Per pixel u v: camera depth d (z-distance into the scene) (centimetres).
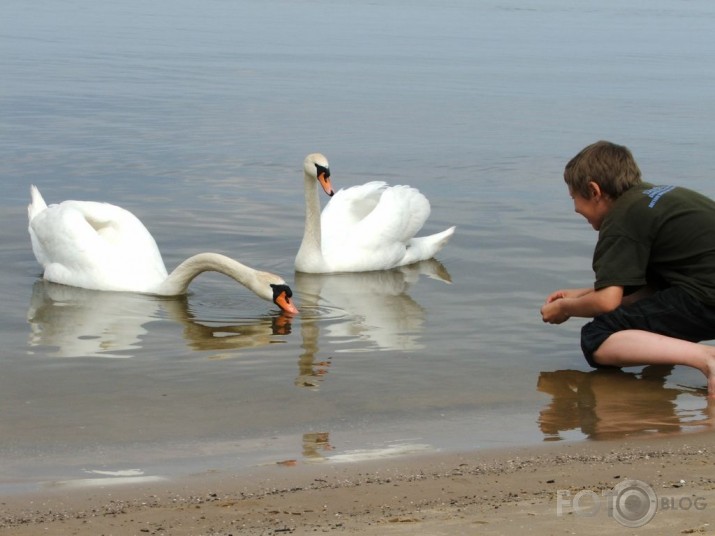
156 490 642
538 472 666
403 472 677
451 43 4225
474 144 2145
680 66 3681
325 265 1334
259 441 757
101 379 906
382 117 2439
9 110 2372
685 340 912
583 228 1521
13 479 670
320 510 595
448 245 1444
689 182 1800
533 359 981
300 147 2067
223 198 1655
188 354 984
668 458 695
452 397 871
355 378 919
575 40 4547
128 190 1677
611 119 2484
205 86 2831
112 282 1220
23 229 1464
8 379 902
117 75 2998
